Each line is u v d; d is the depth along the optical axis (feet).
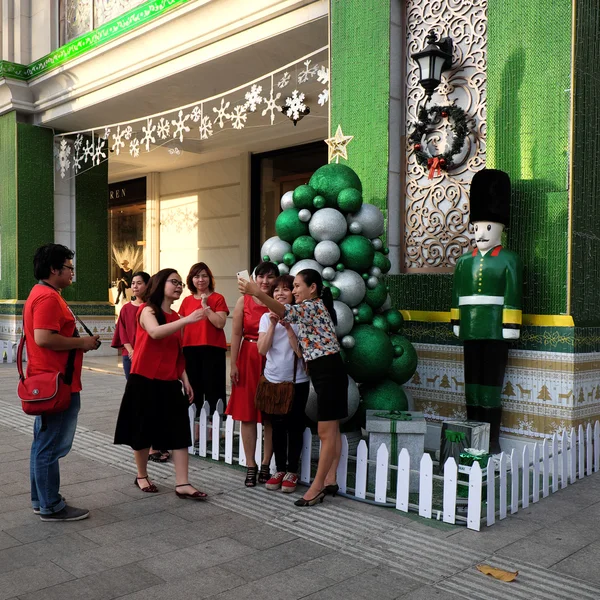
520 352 18.33
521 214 18.43
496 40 19.06
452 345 20.12
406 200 21.86
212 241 50.29
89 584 10.58
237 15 27.09
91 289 44.45
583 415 17.72
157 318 14.83
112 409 25.98
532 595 10.32
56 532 12.84
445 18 20.75
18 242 40.83
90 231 44.34
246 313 16.49
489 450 17.85
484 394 18.21
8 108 40.42
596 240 18.72
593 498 15.07
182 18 29.04
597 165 18.70
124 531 12.92
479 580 10.82
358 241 17.56
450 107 20.24
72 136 43.04
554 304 17.79
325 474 14.44
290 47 27.68
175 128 41.34
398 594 10.30
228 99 34.76
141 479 15.58
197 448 19.36
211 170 50.19
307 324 14.29
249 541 12.42
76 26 37.37
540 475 16.72
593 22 18.39
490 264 17.63
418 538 12.58
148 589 10.41
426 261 21.31
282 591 10.37
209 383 19.81
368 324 17.93
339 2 22.91
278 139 42.57
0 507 14.29
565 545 12.30
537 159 18.16
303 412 15.42
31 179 41.24
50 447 13.10
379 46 21.66
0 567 11.22
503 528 13.14
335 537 12.62
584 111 18.03
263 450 17.08
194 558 11.62
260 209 46.83
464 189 20.27
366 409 17.81
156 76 32.01
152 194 55.26
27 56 40.65
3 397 28.45
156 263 55.47
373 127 21.86
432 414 20.61
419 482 14.32
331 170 18.13
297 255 17.99
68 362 12.90
